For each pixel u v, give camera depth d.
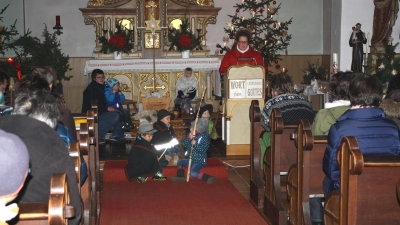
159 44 12.41
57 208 2.01
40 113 2.96
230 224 4.99
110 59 11.95
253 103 5.59
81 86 13.52
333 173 3.53
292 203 4.50
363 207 3.11
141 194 6.11
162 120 6.64
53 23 13.31
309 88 10.73
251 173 5.75
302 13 14.03
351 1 12.48
